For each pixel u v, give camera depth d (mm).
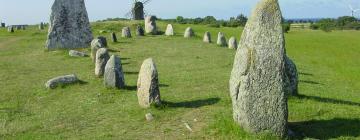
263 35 15172
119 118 18297
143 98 19375
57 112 19797
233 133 15555
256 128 15328
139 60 34469
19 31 71000
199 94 21812
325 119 17469
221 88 23469
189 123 17109
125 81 25703
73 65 32719
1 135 16828
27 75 29469
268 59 15141
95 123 17922
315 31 95250
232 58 35906
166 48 41469
